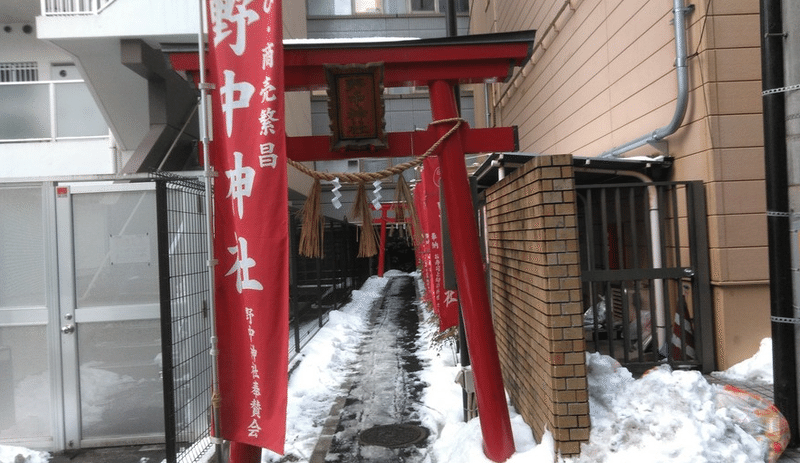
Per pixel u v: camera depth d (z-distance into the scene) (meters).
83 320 4.75
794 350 3.81
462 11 22.11
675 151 6.05
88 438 4.75
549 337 3.45
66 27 7.84
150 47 8.31
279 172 3.16
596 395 3.72
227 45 3.24
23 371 4.76
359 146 3.76
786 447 3.74
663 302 5.73
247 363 3.32
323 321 11.75
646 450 3.20
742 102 5.44
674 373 3.72
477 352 3.81
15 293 4.77
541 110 11.30
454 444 4.31
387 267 29.91
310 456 4.54
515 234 4.48
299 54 3.86
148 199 4.82
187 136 9.95
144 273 4.79
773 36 3.85
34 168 10.26
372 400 6.14
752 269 5.42
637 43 6.78
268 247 3.20
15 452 4.48
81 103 10.34
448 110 3.95
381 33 21.38
